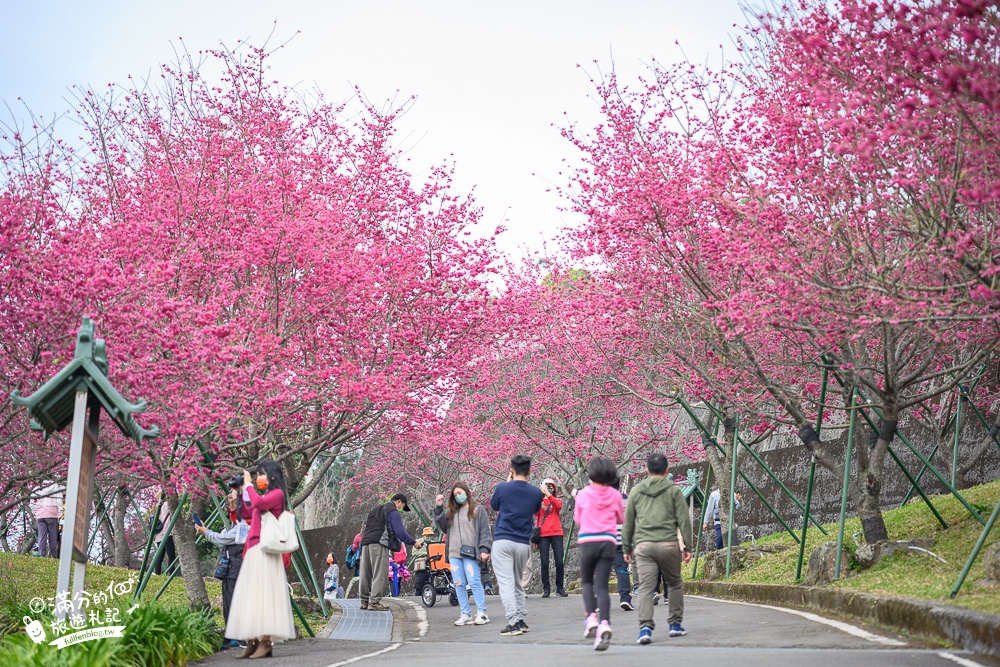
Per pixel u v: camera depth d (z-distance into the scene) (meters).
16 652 7.51
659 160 14.18
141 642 8.76
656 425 26.66
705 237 13.22
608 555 9.11
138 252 12.30
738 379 15.04
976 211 9.81
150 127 15.24
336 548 33.34
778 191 11.44
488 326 15.89
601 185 14.81
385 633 12.80
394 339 14.59
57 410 8.17
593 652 8.67
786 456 24.36
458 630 12.50
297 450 14.20
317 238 13.98
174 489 11.77
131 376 10.84
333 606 17.06
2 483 11.48
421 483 30.19
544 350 24.66
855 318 10.52
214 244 13.31
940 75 7.25
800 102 9.84
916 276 11.03
